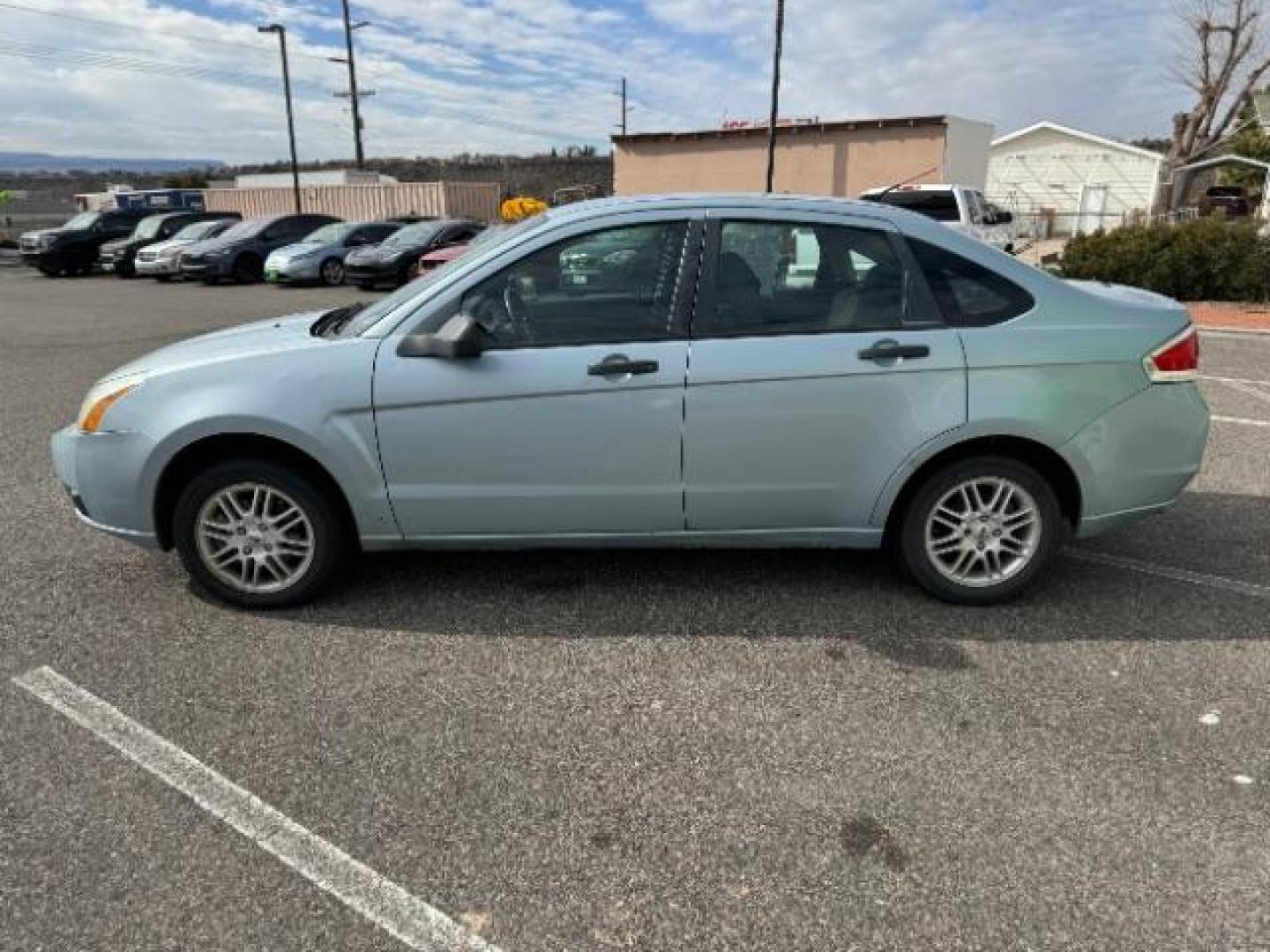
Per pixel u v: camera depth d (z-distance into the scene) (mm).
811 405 3555
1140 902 2264
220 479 3701
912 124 24016
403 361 3553
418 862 2412
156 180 63094
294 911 2252
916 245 3641
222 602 3914
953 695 3191
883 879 2346
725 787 2709
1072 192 36406
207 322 14219
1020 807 2609
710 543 3797
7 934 2170
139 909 2254
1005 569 3820
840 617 3777
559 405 3543
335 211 34938
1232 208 33156
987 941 2148
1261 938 2154
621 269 3592
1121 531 4738
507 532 3740
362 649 3539
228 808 2621
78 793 2680
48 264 24531
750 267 3596
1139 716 3059
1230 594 3986
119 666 3410
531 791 2697
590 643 3578
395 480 3637
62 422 7297
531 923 2213
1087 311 3688
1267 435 6551
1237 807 2605
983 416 3562
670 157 27594
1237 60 33812
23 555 4449
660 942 2152
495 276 3590
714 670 3373
